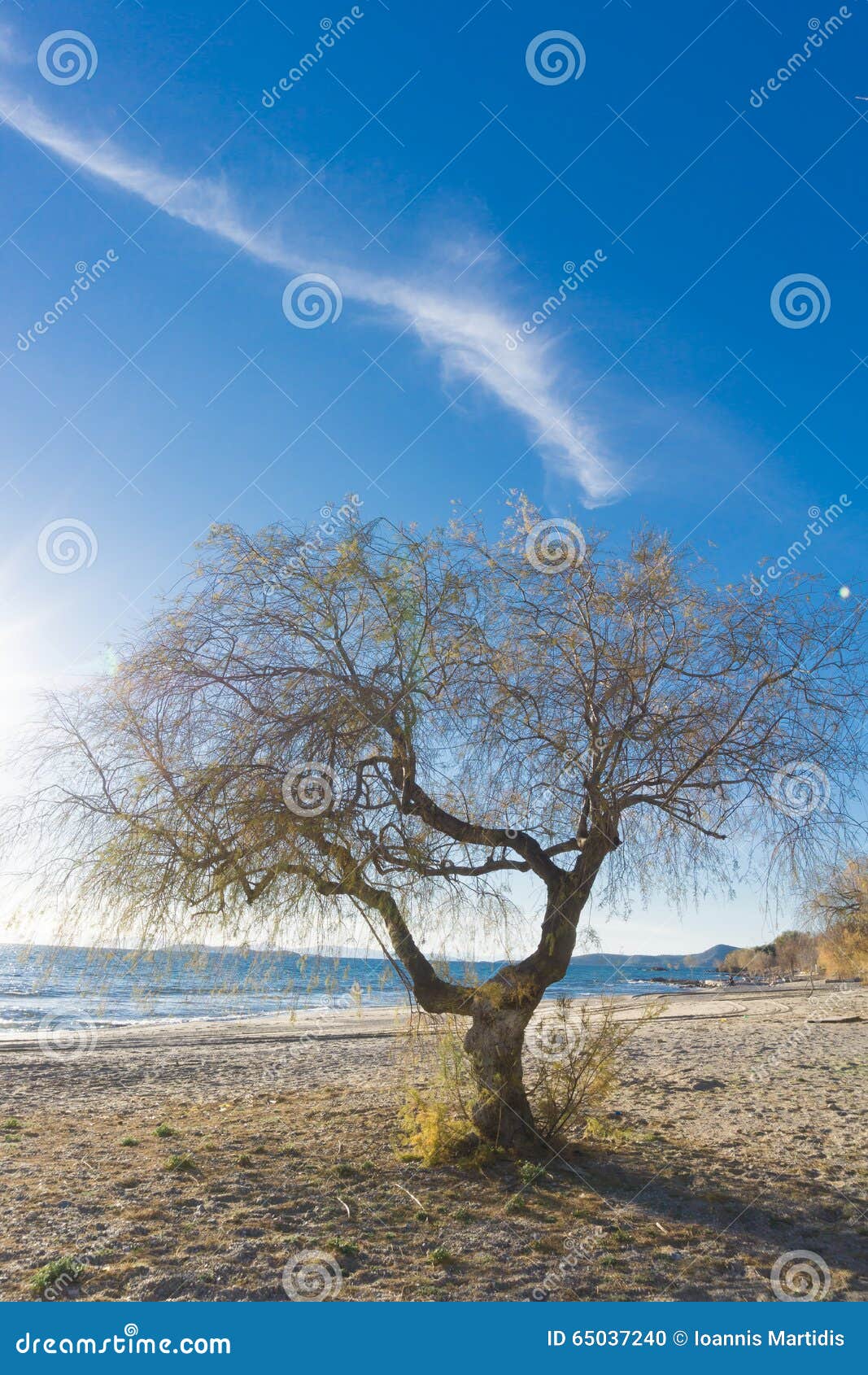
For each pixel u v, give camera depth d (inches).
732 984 2244.1
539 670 362.6
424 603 350.3
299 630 343.0
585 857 372.8
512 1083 380.2
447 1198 332.2
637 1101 549.3
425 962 361.4
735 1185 354.3
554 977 375.2
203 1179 358.3
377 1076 697.6
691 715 367.2
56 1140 448.5
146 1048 937.5
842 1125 473.1
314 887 332.2
